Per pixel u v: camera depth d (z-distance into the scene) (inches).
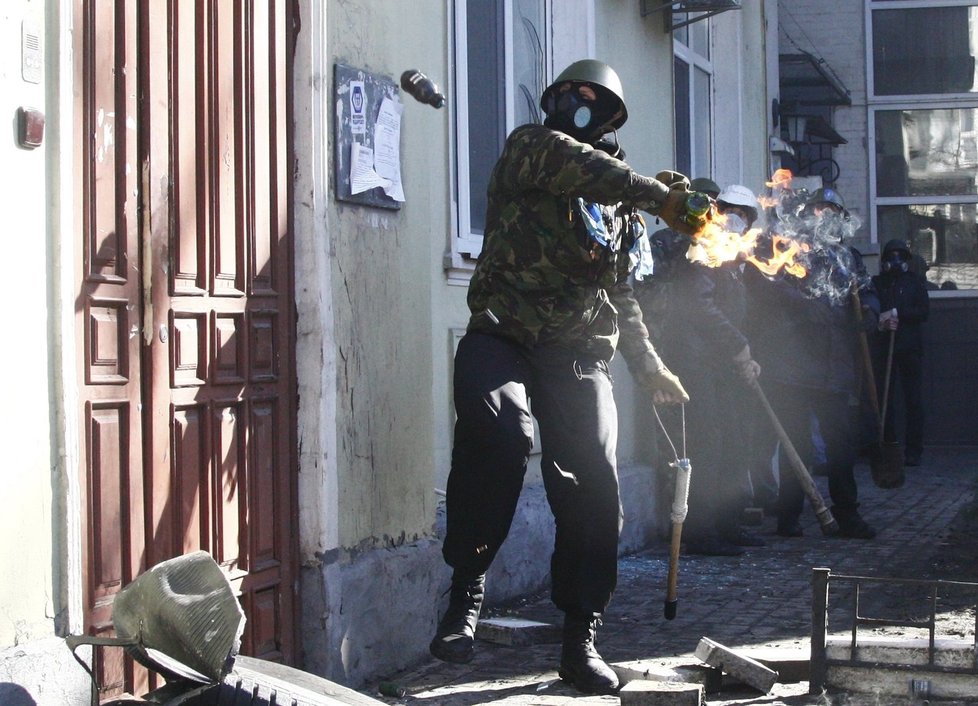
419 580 197.6
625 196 157.9
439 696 175.5
